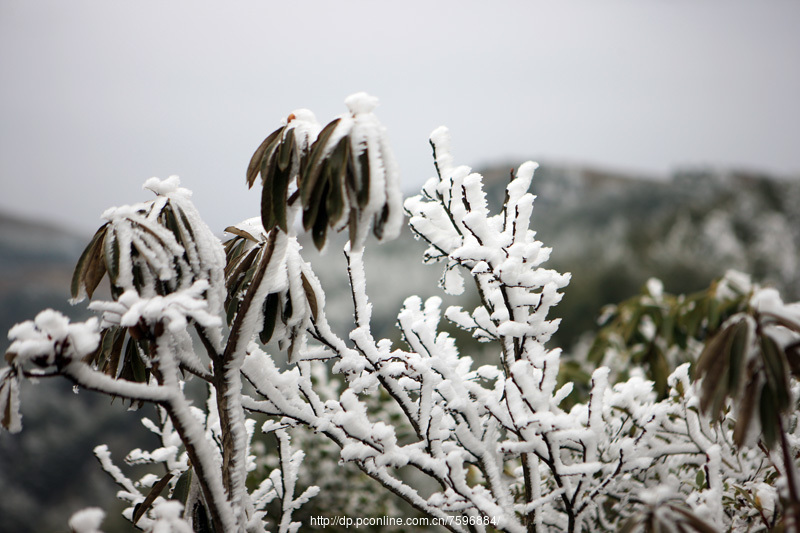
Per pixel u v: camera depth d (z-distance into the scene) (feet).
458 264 4.29
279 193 3.52
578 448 4.18
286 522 4.14
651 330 7.50
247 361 3.88
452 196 4.17
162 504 3.40
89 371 3.32
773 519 3.81
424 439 3.98
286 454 4.18
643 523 3.35
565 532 4.26
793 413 4.18
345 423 3.74
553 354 3.87
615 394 4.15
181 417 3.46
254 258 3.98
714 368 3.32
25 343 3.20
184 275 3.69
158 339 3.49
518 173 4.21
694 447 4.16
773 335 3.29
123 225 3.67
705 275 39.45
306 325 3.96
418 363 3.94
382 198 3.33
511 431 3.95
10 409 3.31
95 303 3.43
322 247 3.40
